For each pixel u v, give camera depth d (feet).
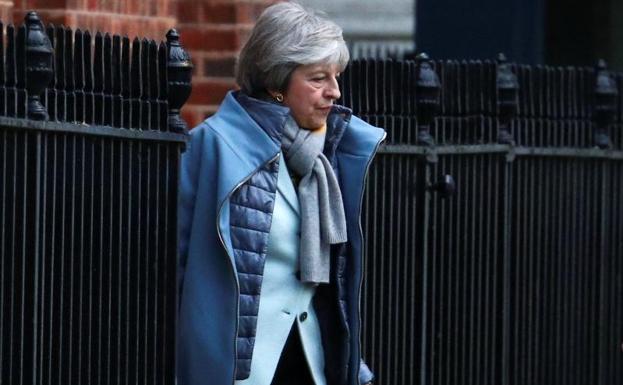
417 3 73.67
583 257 57.00
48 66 36.35
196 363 37.78
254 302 37.73
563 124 55.83
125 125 39.01
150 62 39.52
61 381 37.58
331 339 39.04
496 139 52.44
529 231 54.49
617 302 58.70
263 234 37.83
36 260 36.60
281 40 37.83
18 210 36.45
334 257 38.91
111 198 38.65
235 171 37.70
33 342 36.60
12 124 35.81
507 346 53.36
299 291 38.40
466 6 73.56
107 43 38.65
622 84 58.44
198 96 56.70
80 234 37.96
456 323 50.98
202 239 38.17
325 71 38.14
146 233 39.50
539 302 55.16
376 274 48.03
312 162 38.19
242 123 38.37
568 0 75.00
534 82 54.60
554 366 56.13
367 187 47.57
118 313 38.91
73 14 50.78
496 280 52.70
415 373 49.49
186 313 37.96
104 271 38.65
